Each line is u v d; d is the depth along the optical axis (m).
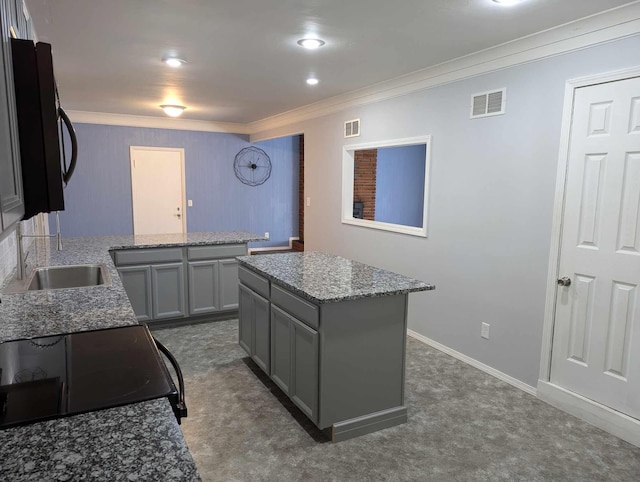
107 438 0.96
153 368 1.32
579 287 2.76
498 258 3.29
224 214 8.14
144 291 4.23
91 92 5.05
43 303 2.01
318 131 5.76
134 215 7.38
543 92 2.91
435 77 3.79
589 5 2.39
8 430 0.99
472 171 3.48
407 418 2.73
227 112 6.50
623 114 2.49
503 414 2.80
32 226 3.99
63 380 1.23
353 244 5.12
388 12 2.54
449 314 3.77
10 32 1.35
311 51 3.35
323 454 2.36
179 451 0.92
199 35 3.01
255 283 3.20
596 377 2.70
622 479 2.19
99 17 2.66
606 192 2.60
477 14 2.56
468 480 2.17
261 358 3.18
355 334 2.47
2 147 1.05
